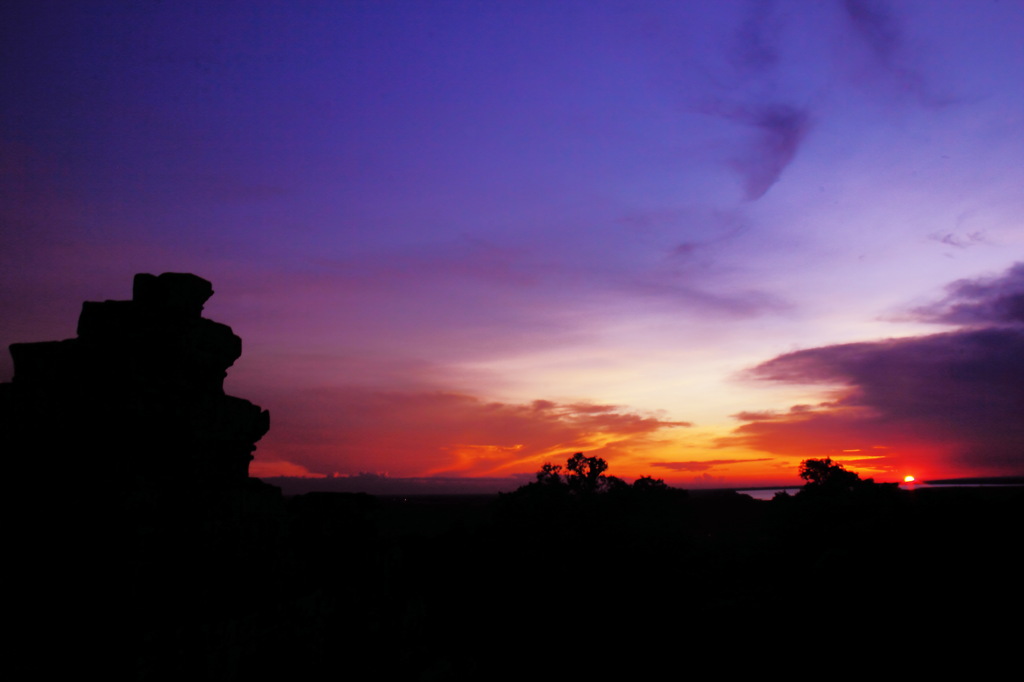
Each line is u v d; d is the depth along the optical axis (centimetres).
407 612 2080
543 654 3262
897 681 2688
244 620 1388
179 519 1507
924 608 3312
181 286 1736
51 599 1226
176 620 1302
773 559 5578
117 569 1288
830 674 2864
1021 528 3725
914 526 4306
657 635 3516
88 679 1079
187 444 1669
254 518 1702
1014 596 3148
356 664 1772
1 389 1522
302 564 1852
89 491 1414
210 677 1261
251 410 1953
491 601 3753
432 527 7694
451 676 2169
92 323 1683
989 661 2692
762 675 2945
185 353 1695
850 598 3688
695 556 5062
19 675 1058
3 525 1295
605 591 3925
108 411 1552
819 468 6706
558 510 5166
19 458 1463
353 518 2225
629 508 6266
